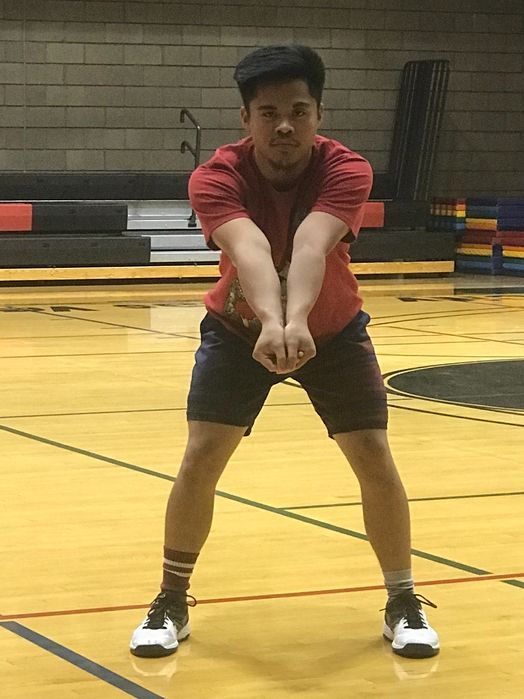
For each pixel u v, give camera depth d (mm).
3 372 8562
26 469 5637
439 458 5930
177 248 15703
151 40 16469
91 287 15000
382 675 3145
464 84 17953
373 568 4117
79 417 6953
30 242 14578
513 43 18125
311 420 6945
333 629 3512
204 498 3320
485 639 3418
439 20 17703
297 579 3990
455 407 7344
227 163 3168
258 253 2988
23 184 15422
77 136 16281
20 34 15922
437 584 3924
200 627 3523
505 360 9297
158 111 16594
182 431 6582
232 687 3059
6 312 12422
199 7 16625
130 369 8750
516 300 14078
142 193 16016
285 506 4973
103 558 4223
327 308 3232
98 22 16219
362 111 17453
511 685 3076
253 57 3074
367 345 3320
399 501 3336
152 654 3260
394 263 16406
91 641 3387
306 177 3176
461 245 17500
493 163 18219
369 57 17406
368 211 16266
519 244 16906
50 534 4531
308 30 17125
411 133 17281
